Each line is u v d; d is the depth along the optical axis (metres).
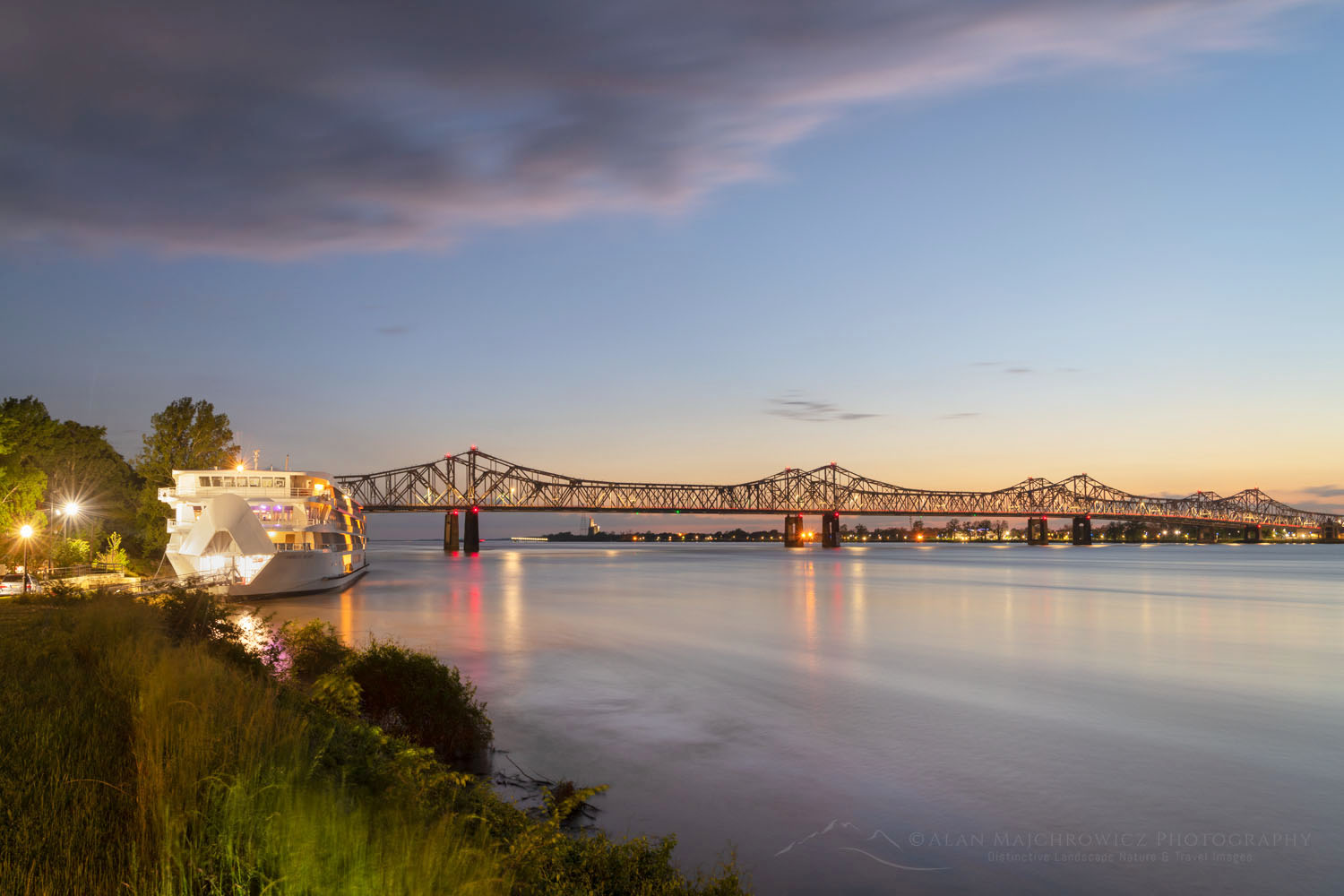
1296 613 72.19
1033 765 23.92
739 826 18.78
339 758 12.35
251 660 21.64
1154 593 97.69
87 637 17.73
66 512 78.69
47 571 68.12
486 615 65.06
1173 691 35.38
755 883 15.88
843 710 30.66
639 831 18.22
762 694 33.38
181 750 9.21
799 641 50.66
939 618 65.31
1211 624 63.09
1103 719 29.69
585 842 13.35
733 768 23.05
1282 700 33.66
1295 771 23.70
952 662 42.59
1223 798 21.39
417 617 62.28
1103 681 37.66
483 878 7.96
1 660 15.09
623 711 29.92
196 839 7.43
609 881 11.88
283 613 62.25
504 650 45.31
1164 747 26.06
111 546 86.94
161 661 13.46
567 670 38.66
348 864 7.58
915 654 45.38
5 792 8.12
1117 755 25.11
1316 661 44.06
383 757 13.80
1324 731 28.34
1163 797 21.41
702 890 12.45
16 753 9.36
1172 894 15.95
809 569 170.75
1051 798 21.16
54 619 22.59
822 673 38.81
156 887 6.57
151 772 8.39
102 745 9.92
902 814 19.84
